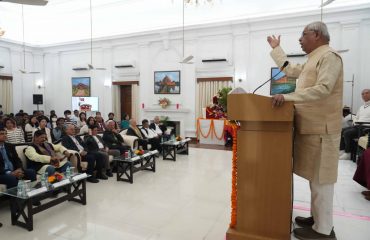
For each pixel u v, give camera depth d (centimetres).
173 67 973
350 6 737
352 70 760
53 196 384
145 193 396
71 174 353
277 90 832
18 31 1104
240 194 201
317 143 197
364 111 602
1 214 326
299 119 202
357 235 253
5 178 332
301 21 802
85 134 542
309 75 196
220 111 860
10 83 1088
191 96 951
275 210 191
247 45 866
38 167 385
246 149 197
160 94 1000
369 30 747
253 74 870
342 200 361
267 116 184
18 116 830
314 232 210
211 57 899
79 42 1098
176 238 261
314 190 204
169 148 641
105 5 956
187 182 452
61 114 1192
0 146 359
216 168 549
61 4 958
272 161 190
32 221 284
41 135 408
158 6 956
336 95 192
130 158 462
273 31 838
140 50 1015
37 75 1190
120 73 1070
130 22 1024
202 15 923
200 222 297
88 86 1127
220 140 851
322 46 196
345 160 613
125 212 327
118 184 442
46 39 1191
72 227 288
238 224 203
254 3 852
